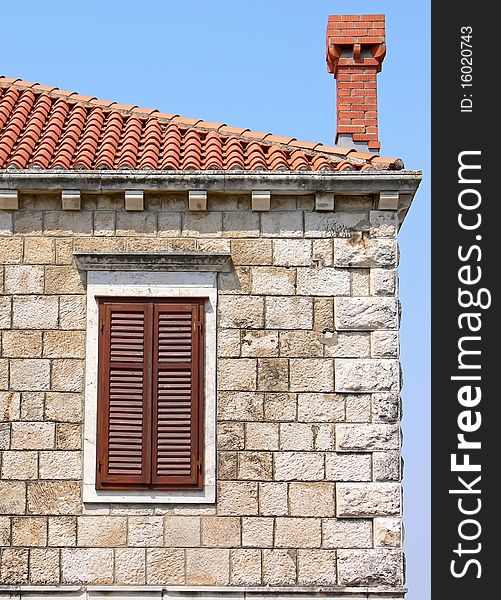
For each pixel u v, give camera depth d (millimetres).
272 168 15992
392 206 15641
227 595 14828
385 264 15609
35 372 15312
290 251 15617
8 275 15508
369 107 17438
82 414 15258
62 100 18469
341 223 15688
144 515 15031
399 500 15109
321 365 15391
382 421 15273
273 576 14930
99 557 14930
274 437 15227
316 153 16734
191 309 15484
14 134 17047
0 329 15398
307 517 15062
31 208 15633
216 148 16797
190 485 15109
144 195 15539
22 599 14789
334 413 15289
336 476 15148
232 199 15680
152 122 17797
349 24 17578
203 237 15617
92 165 16016
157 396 15320
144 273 15531
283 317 15500
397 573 14945
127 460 15172
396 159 15938
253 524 15039
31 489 15062
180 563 14930
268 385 15336
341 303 15523
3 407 15234
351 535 15031
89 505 15047
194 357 15391
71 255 15547
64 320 15430
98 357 15367
